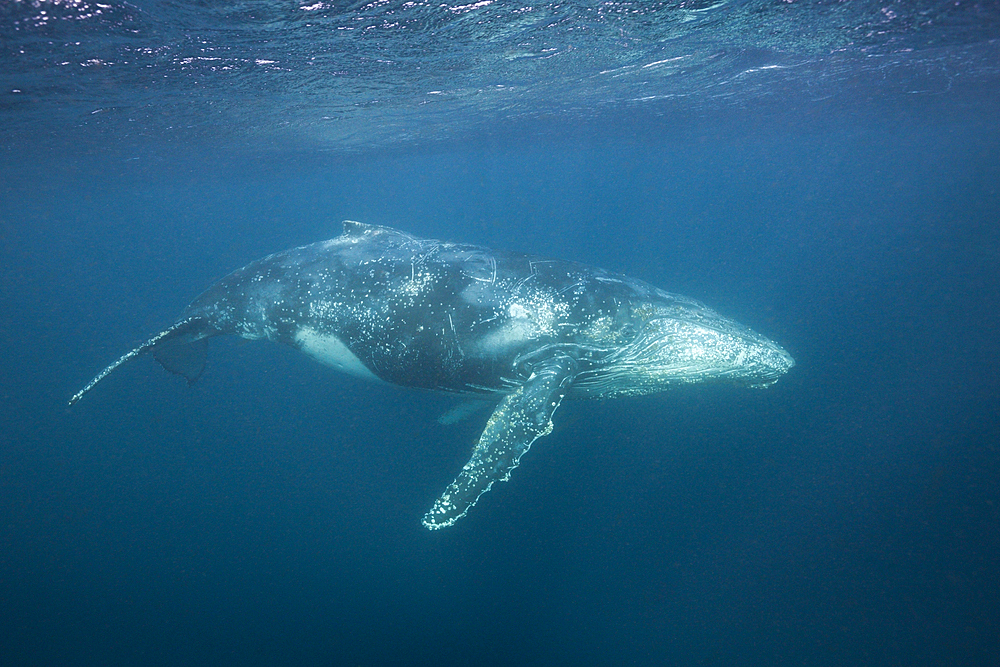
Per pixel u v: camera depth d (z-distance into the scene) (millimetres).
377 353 8883
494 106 22156
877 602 10930
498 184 76000
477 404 9680
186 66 12367
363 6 9078
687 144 45219
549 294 8203
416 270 8688
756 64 17516
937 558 11516
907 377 17938
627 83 19266
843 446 14922
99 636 11609
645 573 11875
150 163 30469
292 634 11266
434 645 10797
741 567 11906
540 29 11594
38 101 14672
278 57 12164
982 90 26281
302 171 43375
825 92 24391
